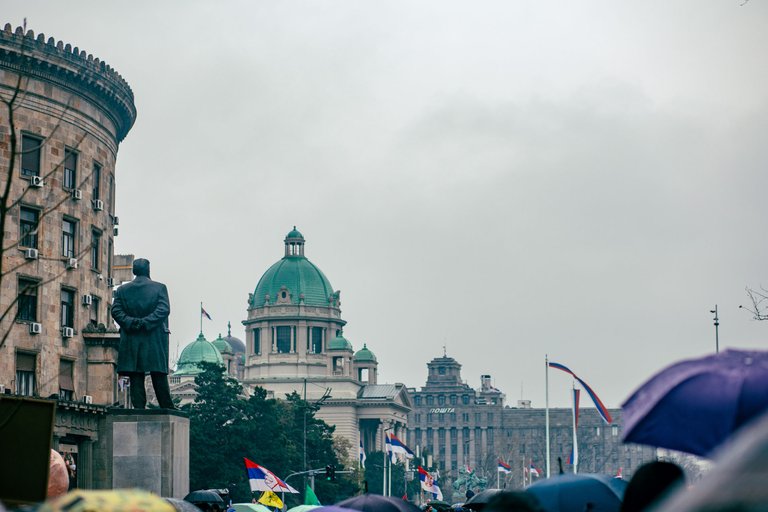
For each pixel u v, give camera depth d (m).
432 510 38.19
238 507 42.03
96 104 88.94
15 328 79.50
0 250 23.80
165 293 56.66
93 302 89.62
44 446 19.48
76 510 9.97
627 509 13.47
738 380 13.58
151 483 56.12
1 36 79.69
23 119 81.81
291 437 169.50
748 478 5.67
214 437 137.62
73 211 85.88
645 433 13.91
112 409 56.56
